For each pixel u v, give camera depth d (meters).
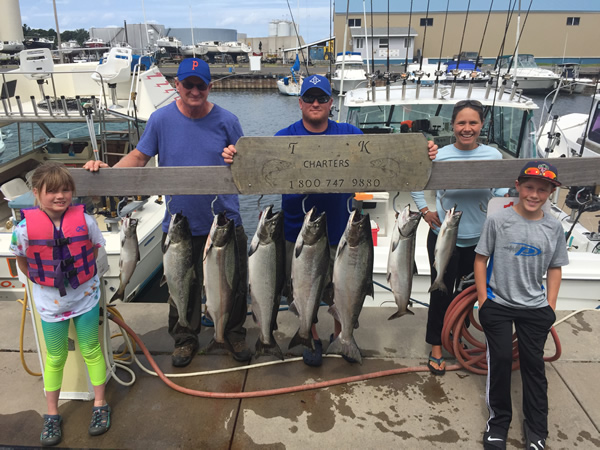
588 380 3.38
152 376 3.41
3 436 2.90
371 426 2.95
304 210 2.94
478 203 3.22
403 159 2.80
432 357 3.47
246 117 27.91
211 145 3.19
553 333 3.29
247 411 3.07
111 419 3.01
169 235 2.98
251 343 3.80
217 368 3.51
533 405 2.77
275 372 3.46
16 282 6.16
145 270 7.03
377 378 3.38
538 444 2.71
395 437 2.86
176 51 54.62
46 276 2.65
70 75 9.03
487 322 2.83
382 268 5.16
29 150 8.25
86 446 2.81
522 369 2.84
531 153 6.30
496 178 2.84
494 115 6.84
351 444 2.81
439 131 6.79
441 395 3.22
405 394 3.23
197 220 3.28
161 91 8.95
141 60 10.16
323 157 2.81
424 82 9.70
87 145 8.43
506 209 2.81
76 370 3.11
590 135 9.91
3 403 3.16
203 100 3.06
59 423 2.89
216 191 2.90
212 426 2.95
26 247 2.64
